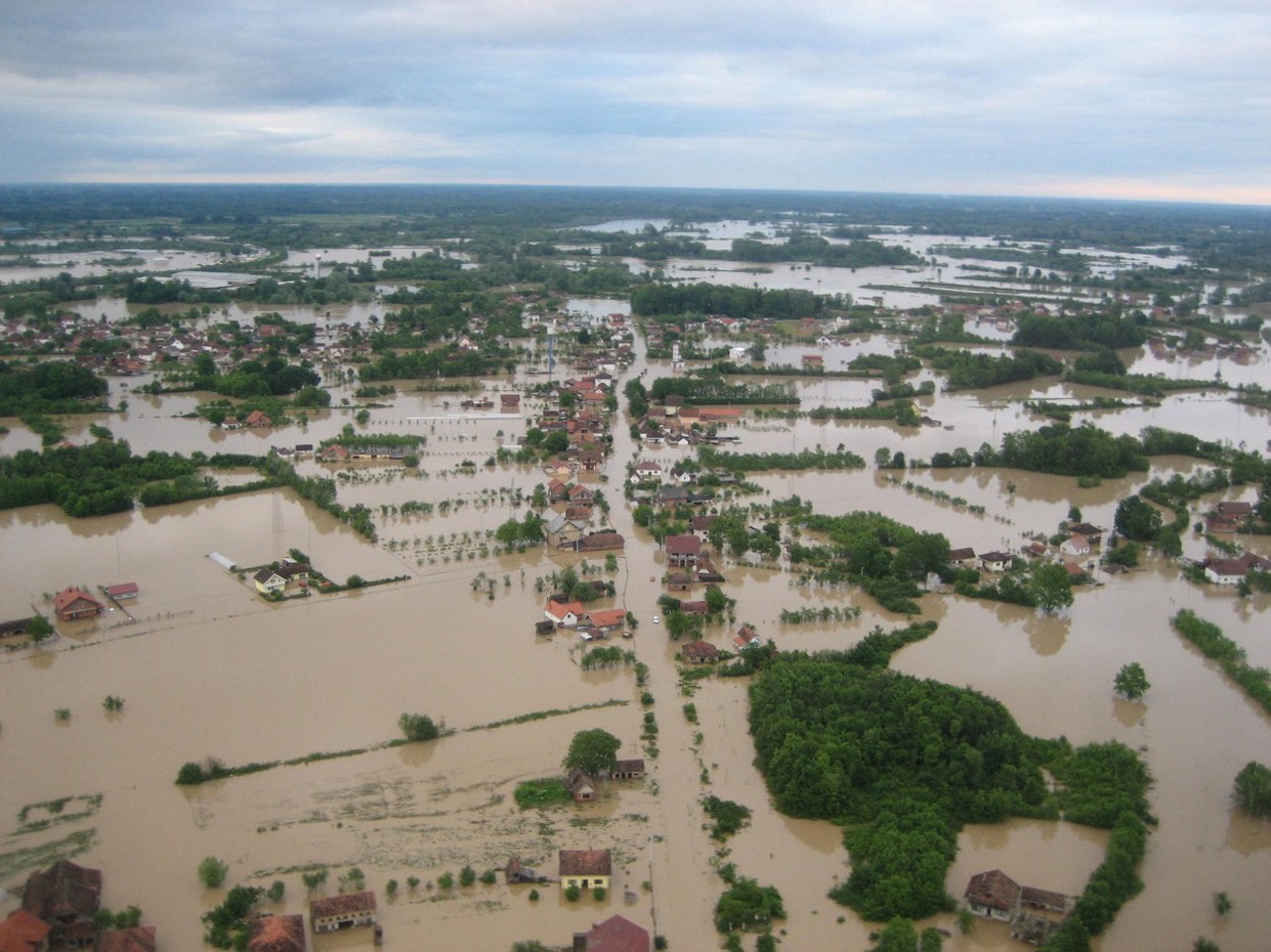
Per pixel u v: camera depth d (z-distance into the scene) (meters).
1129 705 170.12
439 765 147.50
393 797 140.00
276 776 144.00
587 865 121.94
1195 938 117.81
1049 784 146.50
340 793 140.50
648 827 135.25
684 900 121.88
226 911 115.69
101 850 128.50
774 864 129.12
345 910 115.62
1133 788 143.75
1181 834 136.75
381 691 167.75
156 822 134.00
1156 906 122.88
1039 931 116.69
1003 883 121.50
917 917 119.88
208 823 133.88
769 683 164.88
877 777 146.75
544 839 132.25
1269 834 137.50
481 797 140.38
